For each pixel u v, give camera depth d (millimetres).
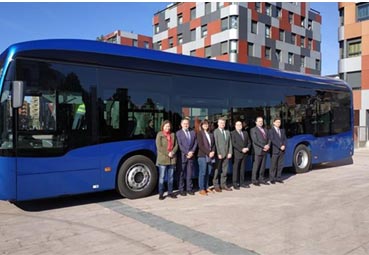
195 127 9070
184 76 8977
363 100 31734
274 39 49062
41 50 7062
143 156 8367
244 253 4984
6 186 6660
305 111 12328
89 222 6516
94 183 7602
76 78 7422
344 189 9531
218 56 46188
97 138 7621
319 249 5125
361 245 5281
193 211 7223
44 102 7027
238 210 7289
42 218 6809
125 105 8016
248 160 10445
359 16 32312
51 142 7078
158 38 56719
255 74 10688
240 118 10141
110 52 7914
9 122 6715
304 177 11586
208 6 47844
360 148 24688
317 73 56469
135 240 5535
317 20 56688
